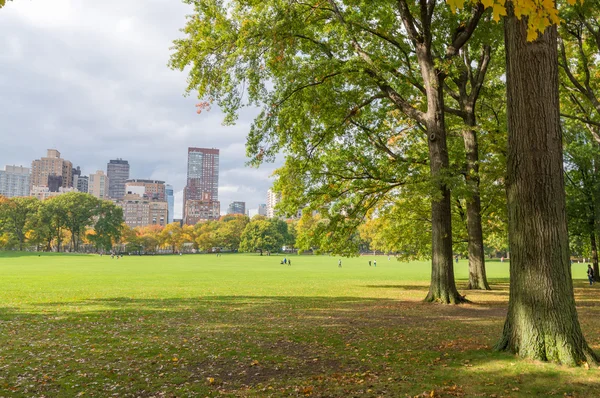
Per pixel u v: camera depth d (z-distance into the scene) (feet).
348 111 62.90
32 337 35.47
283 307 56.85
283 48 52.08
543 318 24.68
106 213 492.13
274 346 31.30
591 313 48.60
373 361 26.27
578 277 133.59
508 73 26.73
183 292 80.79
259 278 124.47
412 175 66.39
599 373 22.09
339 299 67.10
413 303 58.75
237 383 22.17
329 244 76.69
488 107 84.38
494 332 35.81
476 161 73.72
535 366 23.40
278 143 62.95
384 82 57.57
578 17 60.29
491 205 83.15
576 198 110.73
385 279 122.01
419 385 21.25
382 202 85.25
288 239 511.81
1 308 56.13
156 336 35.76
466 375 22.61
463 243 107.04
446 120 80.43
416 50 58.03
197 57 53.57
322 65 56.18
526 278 25.43
